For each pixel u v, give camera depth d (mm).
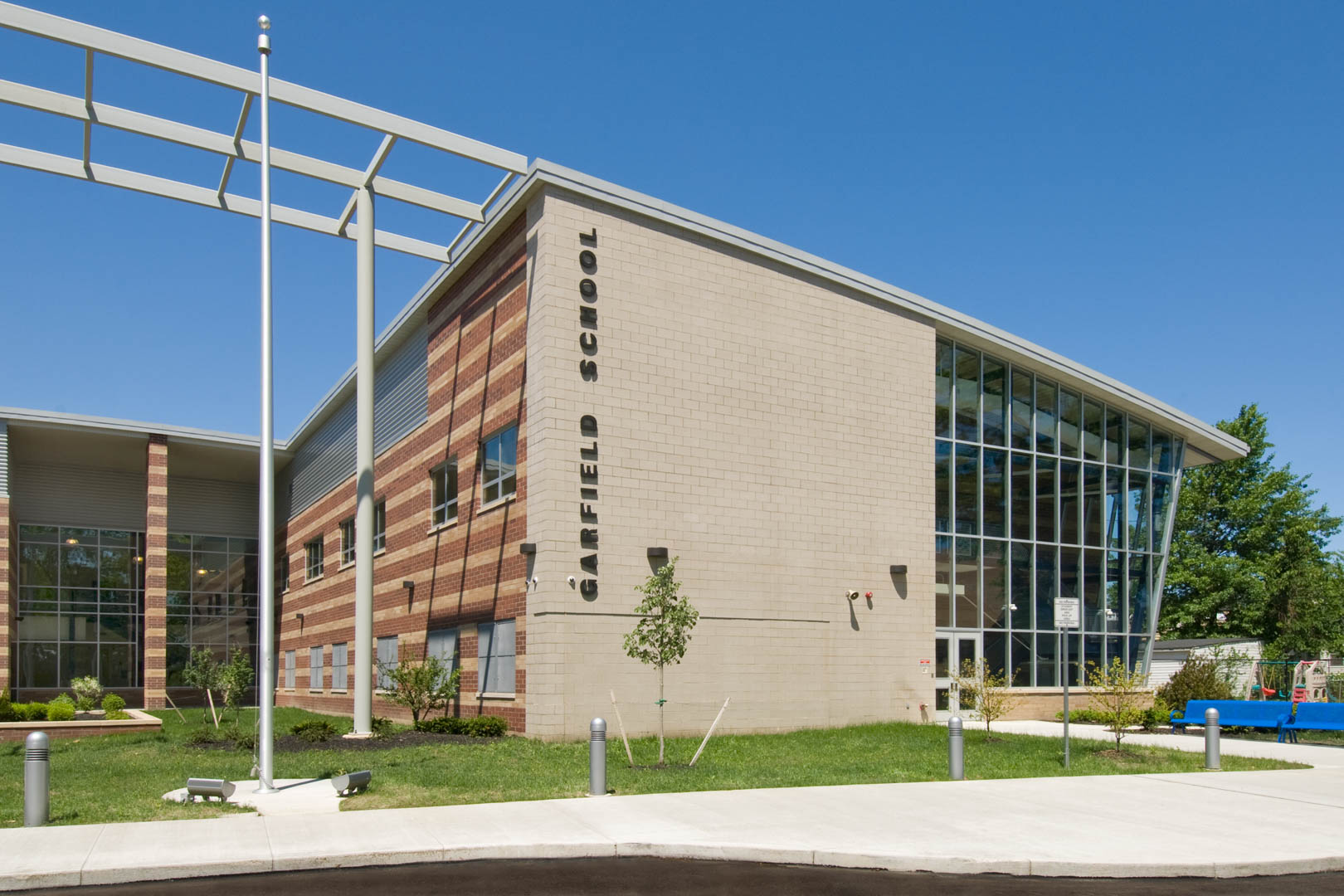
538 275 20828
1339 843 10617
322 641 38219
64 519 43281
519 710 20656
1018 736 21422
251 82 19594
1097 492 30734
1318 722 21703
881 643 24141
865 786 13891
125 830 10484
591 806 12039
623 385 21078
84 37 18234
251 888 8656
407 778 14078
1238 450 34094
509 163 21422
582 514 20188
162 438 39375
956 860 9562
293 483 44812
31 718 25625
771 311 23438
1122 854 9922
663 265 21984
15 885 8562
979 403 27906
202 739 20016
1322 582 48781
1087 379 29734
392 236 24250
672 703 20766
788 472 23172
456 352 25719
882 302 25469
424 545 27031
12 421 36500
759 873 9398
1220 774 16141
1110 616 30125
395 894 8453
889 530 24703
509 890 8609
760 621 22234
